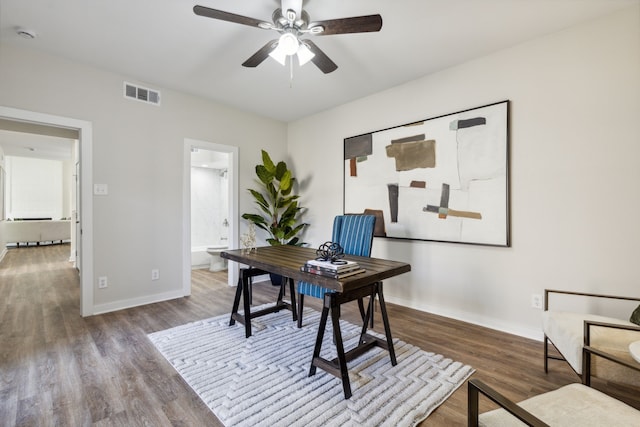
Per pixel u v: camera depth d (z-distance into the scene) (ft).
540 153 8.29
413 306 11.10
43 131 13.52
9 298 12.10
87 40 8.63
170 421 5.16
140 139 11.28
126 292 11.01
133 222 11.14
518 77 8.66
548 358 7.09
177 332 8.78
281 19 6.66
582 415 3.36
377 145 12.08
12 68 8.86
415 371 6.73
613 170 7.27
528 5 7.02
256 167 13.98
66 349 7.68
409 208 11.09
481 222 9.32
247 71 10.48
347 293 6.37
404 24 7.78
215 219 20.93
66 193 32.48
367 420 5.18
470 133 9.53
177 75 10.84
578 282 7.76
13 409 5.39
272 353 7.57
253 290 13.62
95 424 5.07
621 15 7.16
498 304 9.10
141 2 7.05
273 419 5.21
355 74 10.60
